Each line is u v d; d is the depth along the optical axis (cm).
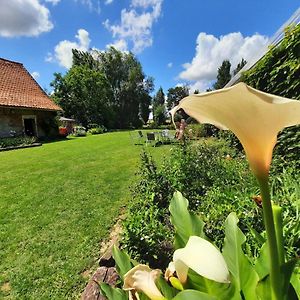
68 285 329
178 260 75
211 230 263
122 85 4953
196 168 511
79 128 3117
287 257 163
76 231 464
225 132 983
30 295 317
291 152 468
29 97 2392
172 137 1759
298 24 434
